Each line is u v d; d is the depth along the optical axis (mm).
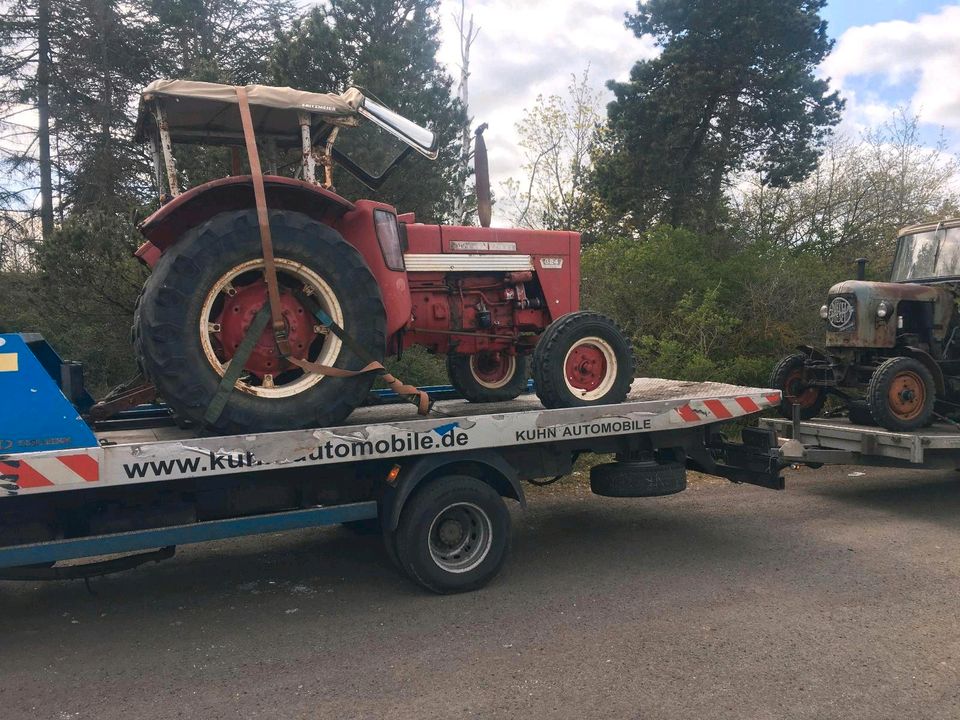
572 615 3988
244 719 2967
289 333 4211
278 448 3850
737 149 15594
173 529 3848
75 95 15766
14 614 4172
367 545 5402
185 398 3816
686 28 14805
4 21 15289
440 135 11102
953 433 6426
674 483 5129
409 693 3156
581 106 21203
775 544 5242
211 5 16375
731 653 3482
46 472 3393
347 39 10719
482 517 4414
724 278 11297
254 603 4285
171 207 3949
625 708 2992
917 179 16094
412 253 5090
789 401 7426
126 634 3863
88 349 8617
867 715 2924
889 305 6914
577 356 4980
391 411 5566
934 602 4109
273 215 4012
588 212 19984
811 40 14445
